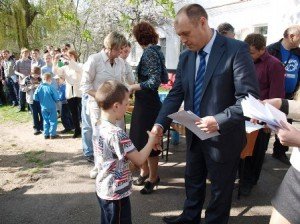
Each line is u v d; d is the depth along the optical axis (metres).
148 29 3.35
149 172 3.78
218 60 2.25
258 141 3.46
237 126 2.38
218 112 2.29
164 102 2.76
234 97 2.31
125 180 2.26
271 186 3.84
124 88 2.28
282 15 8.27
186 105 2.53
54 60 6.29
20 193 3.77
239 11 10.13
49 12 10.45
